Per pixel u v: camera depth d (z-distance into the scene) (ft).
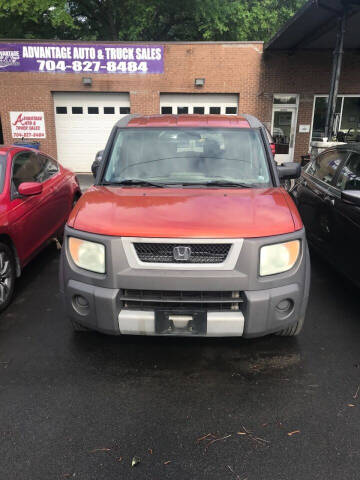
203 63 49.16
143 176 11.84
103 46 48.08
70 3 75.25
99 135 51.65
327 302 13.83
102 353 10.62
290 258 9.23
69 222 9.75
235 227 8.92
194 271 8.77
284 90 50.26
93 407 8.54
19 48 47.73
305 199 17.81
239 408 8.52
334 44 46.26
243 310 9.03
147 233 8.79
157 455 7.26
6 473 6.88
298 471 6.89
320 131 52.08
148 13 69.36
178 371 9.86
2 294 13.00
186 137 12.63
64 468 6.98
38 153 18.51
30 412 8.36
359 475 6.82
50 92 49.21
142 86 49.49
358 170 13.87
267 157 12.19
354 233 12.85
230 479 6.75
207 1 67.41
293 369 9.93
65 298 9.73
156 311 8.96
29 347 10.89
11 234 13.43
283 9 80.12
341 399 8.80
